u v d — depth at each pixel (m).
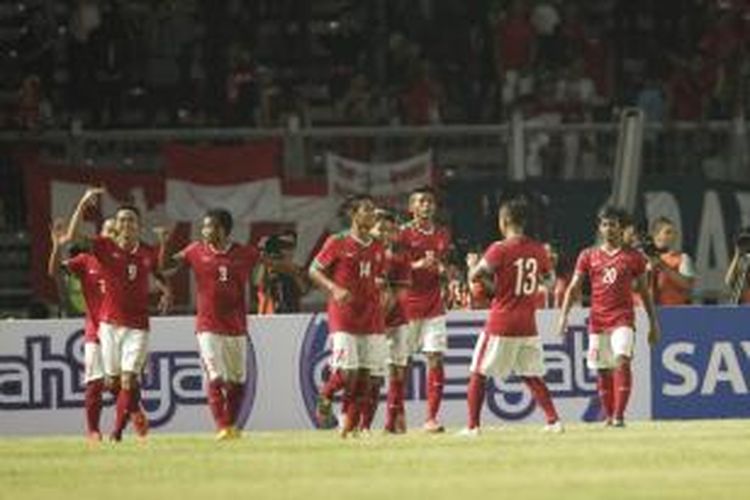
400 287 61.44
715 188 90.88
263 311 70.06
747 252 74.56
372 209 58.59
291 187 89.44
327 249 58.34
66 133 89.62
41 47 102.50
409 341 62.62
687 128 92.00
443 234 62.88
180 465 45.47
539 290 60.06
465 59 103.88
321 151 90.25
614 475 40.53
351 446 52.62
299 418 67.81
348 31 105.44
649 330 63.25
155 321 67.31
